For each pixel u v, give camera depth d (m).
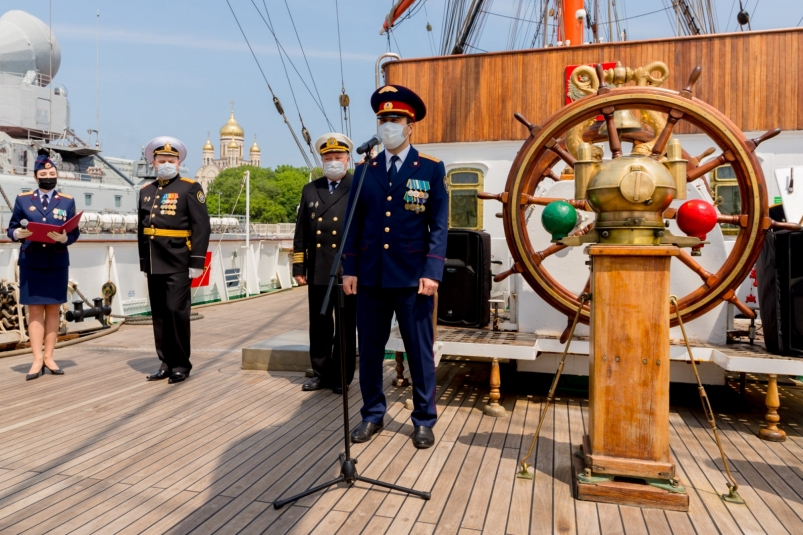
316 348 4.17
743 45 5.27
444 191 3.12
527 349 3.48
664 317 2.38
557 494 2.45
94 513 2.29
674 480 2.36
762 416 3.61
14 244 7.73
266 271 15.09
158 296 4.52
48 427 3.37
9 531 2.15
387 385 4.31
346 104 6.73
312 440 3.12
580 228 3.77
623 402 2.40
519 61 5.81
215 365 5.15
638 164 2.41
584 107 3.27
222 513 2.29
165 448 3.01
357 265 3.21
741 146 3.11
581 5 7.84
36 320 4.71
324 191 4.19
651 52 5.45
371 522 2.22
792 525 2.19
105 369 5.02
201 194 4.46
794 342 3.16
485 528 2.17
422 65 6.07
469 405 3.78
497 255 5.71
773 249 3.24
